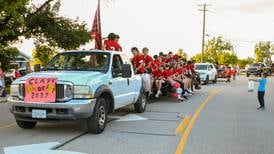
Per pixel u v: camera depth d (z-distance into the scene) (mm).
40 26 28625
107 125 11047
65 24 29234
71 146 8367
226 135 9820
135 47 15023
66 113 9016
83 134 9641
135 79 12508
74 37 28891
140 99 13430
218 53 81562
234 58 82750
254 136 9766
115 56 11219
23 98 9289
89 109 9172
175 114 13406
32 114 9188
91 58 10836
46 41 29500
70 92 9070
